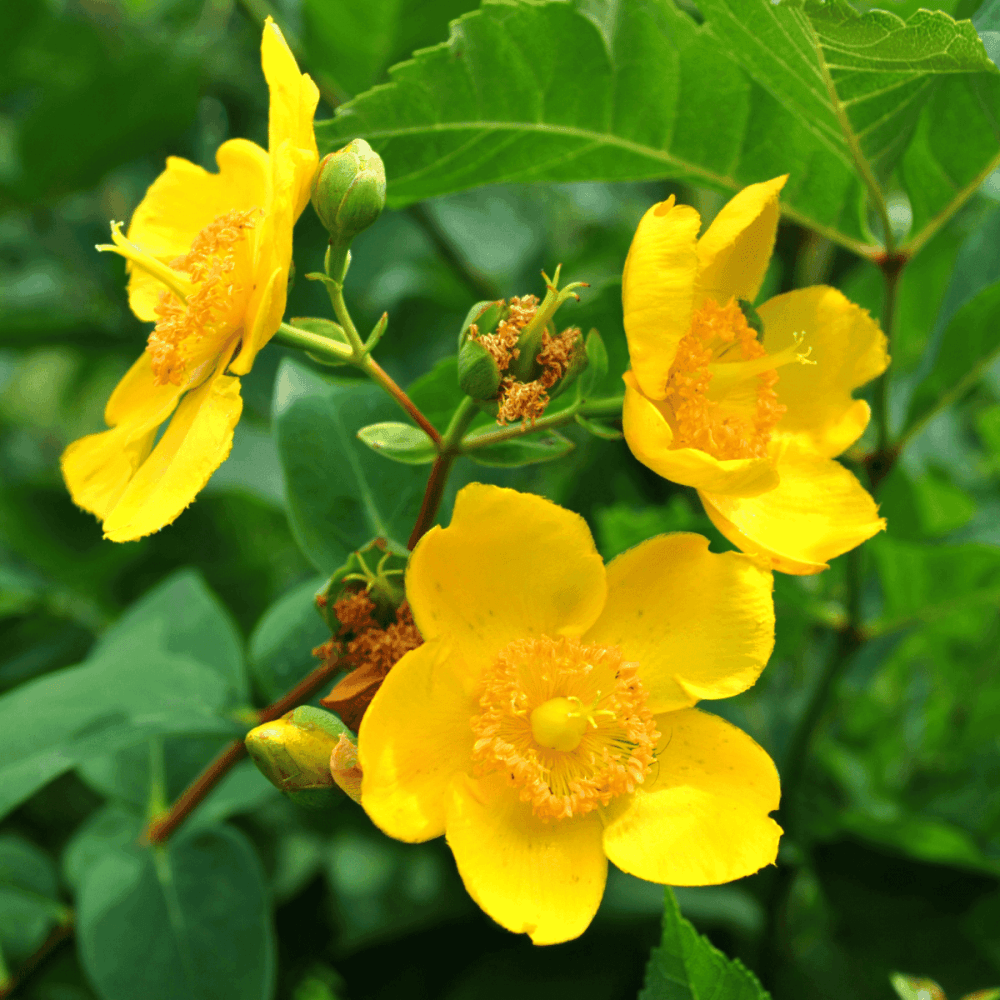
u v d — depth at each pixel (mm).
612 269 390
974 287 296
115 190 457
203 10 413
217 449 227
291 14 356
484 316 226
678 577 231
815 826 283
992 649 309
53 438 589
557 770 230
